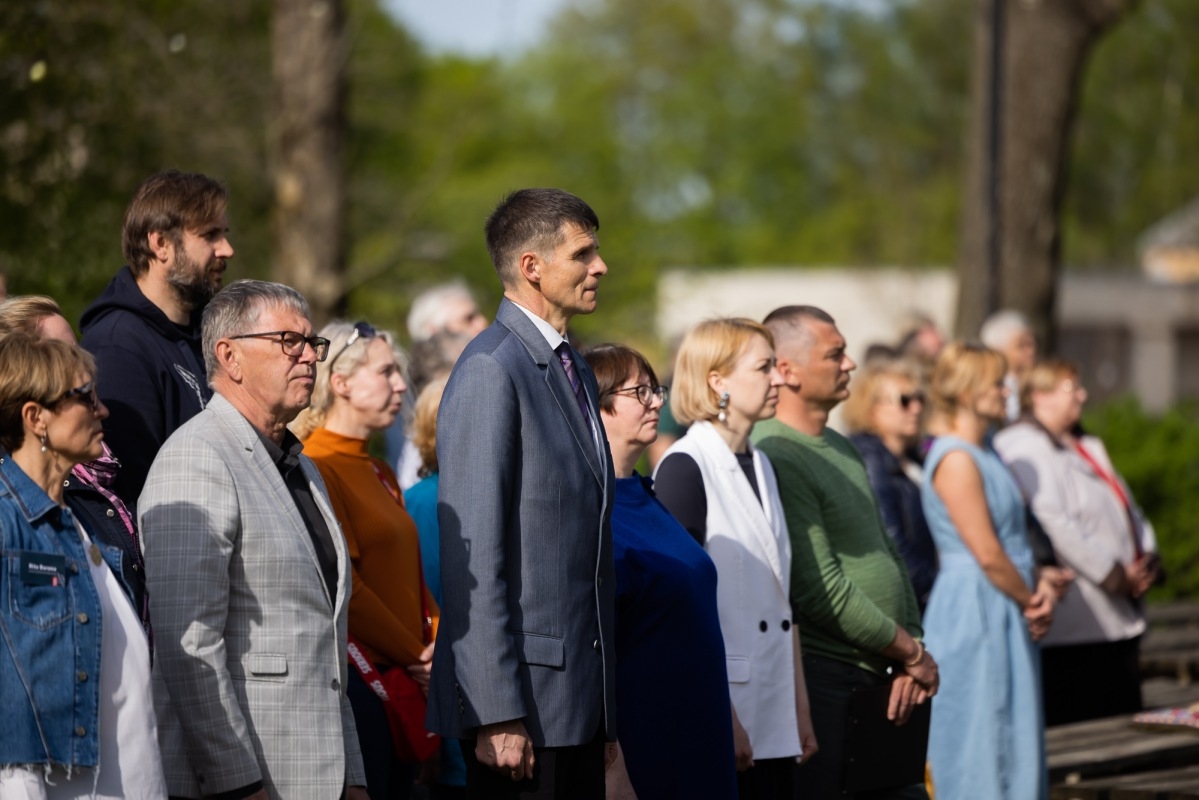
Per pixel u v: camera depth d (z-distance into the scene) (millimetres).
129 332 7742
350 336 9148
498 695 6719
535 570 6977
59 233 16828
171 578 6457
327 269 22766
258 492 6781
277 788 6590
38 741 5641
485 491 6867
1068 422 13375
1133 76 64750
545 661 6922
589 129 76500
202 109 22422
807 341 9562
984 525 10812
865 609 9117
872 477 12062
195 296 8055
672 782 7793
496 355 7094
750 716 8625
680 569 7992
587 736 7043
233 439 6820
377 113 32281
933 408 11469
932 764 10773
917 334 16609
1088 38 24750
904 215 72312
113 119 18609
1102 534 13234
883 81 75812
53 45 17328
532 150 70062
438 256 29422
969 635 10734
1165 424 23000
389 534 8906
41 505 5891
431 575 9797
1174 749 11547
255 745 6578
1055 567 11867
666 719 7832
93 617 5891
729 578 8695
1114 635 13148
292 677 6691
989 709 10609
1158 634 17406
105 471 7168
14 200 16562
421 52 47281
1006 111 25031
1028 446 13188
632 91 89250
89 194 17703
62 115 17281
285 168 22781
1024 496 13031
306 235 22656
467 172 61781
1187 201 66438
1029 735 10680
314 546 7043
